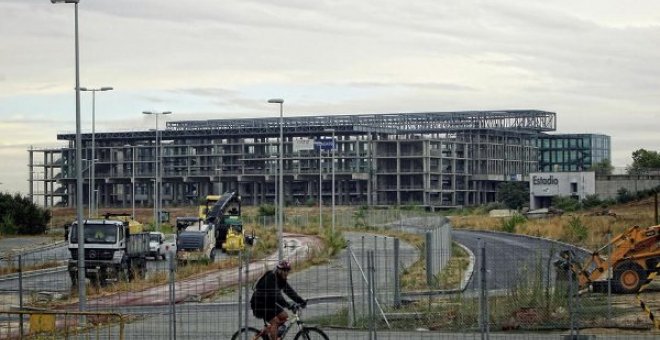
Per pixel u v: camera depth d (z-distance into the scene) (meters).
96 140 169.25
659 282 32.03
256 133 160.12
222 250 63.75
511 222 81.06
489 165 162.25
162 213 111.56
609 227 63.44
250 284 33.62
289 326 16.66
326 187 160.38
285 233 85.75
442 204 153.62
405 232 80.12
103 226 38.28
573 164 191.25
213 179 163.00
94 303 29.58
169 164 167.62
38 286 36.66
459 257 46.53
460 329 21.62
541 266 25.39
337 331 21.58
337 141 156.25
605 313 23.81
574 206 107.31
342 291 30.84
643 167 146.88
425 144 151.38
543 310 22.56
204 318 24.70
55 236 86.88
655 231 29.16
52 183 173.12
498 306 23.02
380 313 22.88
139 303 29.62
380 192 155.38
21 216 90.69
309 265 45.06
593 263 33.34
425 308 24.47
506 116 168.50
